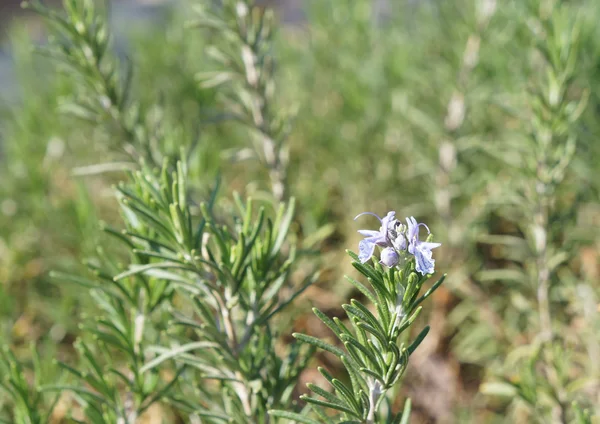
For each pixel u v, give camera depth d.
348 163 1.00
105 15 0.70
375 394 0.47
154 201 0.51
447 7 0.95
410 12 1.16
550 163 0.68
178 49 1.21
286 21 1.60
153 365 0.52
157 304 0.56
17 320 0.89
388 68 1.07
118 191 0.52
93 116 0.68
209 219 0.50
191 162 0.71
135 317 0.57
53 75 1.17
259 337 0.55
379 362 0.46
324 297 0.89
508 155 0.77
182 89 1.11
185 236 0.50
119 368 0.73
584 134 0.84
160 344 0.60
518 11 0.85
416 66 1.01
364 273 0.44
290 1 1.67
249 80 0.72
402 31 1.13
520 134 0.74
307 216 0.91
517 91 0.87
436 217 0.96
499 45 0.91
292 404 0.56
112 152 0.73
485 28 0.89
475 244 0.92
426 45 1.04
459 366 0.81
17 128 1.11
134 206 0.50
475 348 0.82
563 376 0.63
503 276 0.71
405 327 0.45
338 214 1.02
